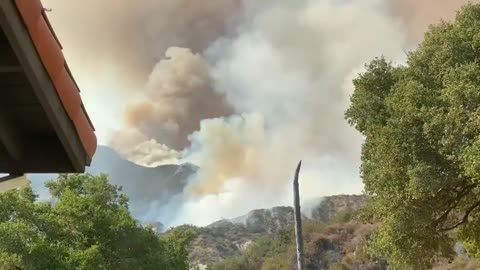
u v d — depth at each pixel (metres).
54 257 28.52
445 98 19.56
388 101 22.58
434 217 23.11
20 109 4.30
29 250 27.06
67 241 33.03
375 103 24.12
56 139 4.61
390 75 24.67
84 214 33.81
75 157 4.32
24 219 29.97
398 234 22.11
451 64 20.50
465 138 18.67
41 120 4.41
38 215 31.19
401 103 21.05
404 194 20.89
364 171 24.31
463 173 18.84
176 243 49.91
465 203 24.31
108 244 35.09
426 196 20.89
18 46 3.41
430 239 23.70
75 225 33.53
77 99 4.17
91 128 4.48
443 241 24.61
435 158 19.75
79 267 29.59
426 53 21.47
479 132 18.36
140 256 36.81
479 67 19.47
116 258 35.38
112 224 35.06
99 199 36.25
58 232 32.38
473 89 18.19
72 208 33.34
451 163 19.41
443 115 19.16
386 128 20.55
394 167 20.64
